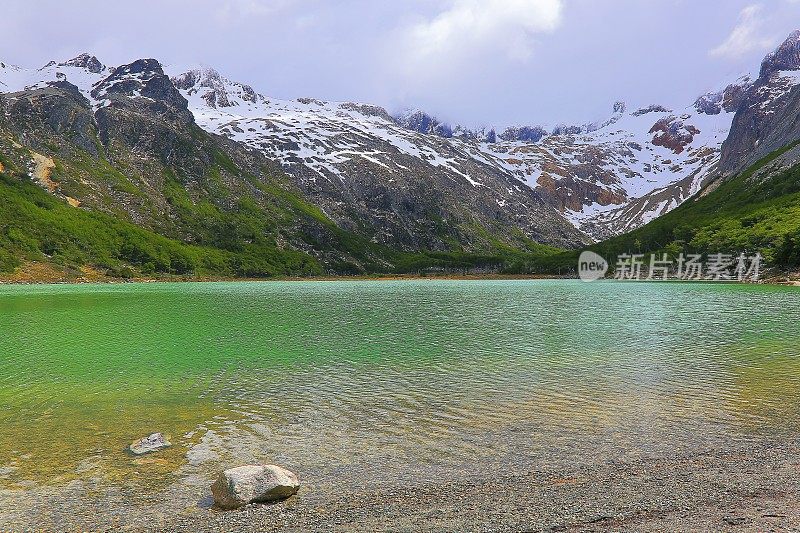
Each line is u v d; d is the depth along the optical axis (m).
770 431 23.92
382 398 30.33
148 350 47.00
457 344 49.47
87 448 22.50
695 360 40.59
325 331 59.06
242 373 37.44
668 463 20.28
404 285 199.75
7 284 176.25
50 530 15.66
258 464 20.64
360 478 19.27
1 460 21.11
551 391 31.55
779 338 51.06
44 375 37.03
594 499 17.05
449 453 21.75
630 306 89.38
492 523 15.41
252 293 137.88
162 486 18.66
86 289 152.00
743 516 15.47
